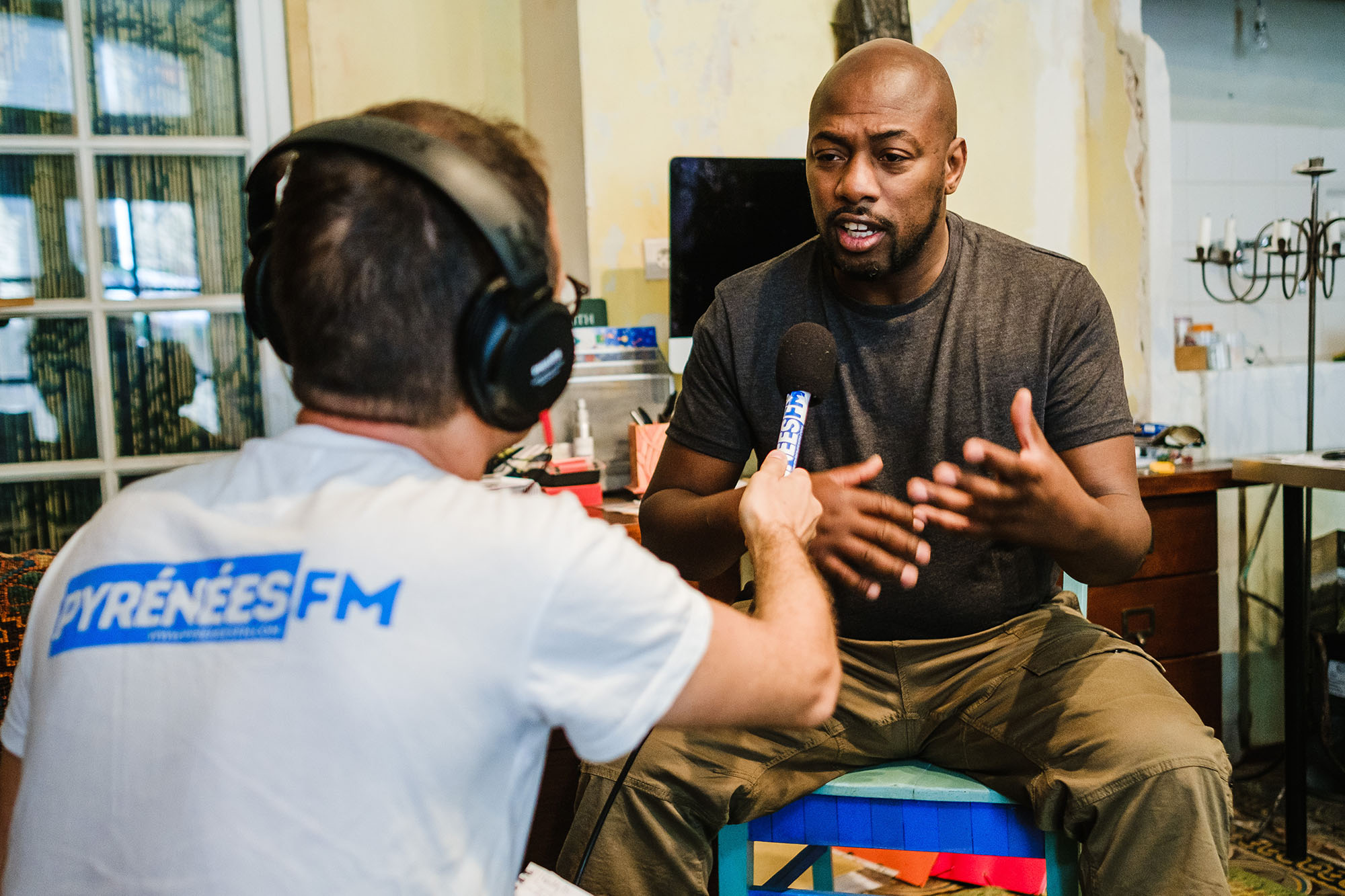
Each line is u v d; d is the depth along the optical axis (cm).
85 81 216
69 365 219
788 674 66
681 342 208
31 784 58
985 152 260
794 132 238
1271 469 209
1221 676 227
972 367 128
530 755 62
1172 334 255
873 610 130
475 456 68
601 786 116
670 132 229
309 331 62
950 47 254
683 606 61
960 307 130
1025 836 115
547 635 57
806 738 124
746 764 119
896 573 102
